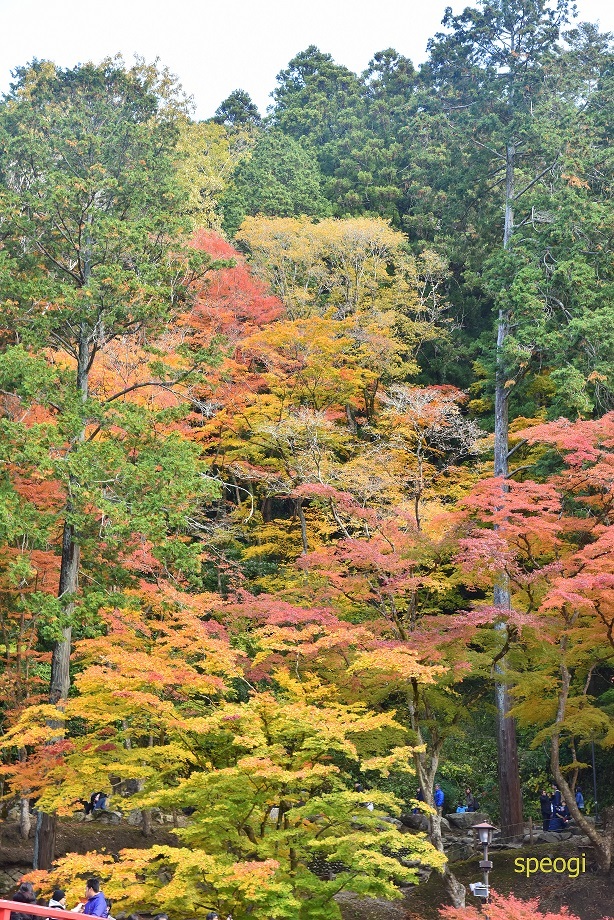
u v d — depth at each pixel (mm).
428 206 48875
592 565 22312
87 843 25750
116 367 29156
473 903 24422
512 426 36438
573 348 31375
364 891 17500
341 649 22719
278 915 16484
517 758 30453
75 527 22438
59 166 29969
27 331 24219
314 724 17469
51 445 22797
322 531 31734
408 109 57094
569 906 23422
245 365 35781
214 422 33438
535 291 32469
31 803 27719
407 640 22875
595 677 35562
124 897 18000
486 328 47438
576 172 35031
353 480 30875
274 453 35906
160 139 39469
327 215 51406
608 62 43531
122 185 27406
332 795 17125
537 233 34125
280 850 18703
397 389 32156
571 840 27188
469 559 22859
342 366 39000
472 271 46156
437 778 33562
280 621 22562
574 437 24578
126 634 21531
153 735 22484
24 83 44781
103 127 33312
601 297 32719
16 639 25672
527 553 25828
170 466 23438
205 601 23875
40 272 25797
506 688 30594
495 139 37812
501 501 23719
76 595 22703
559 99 38719
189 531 33000
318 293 44688
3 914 9828
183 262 26172
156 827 28172
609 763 33000
